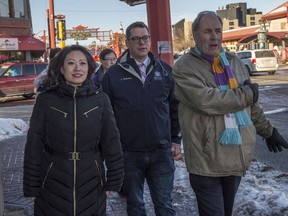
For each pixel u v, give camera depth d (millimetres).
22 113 14492
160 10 8414
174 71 3135
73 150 2885
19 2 30844
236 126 2979
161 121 3814
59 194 2887
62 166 2875
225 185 3197
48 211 2924
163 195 3871
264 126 3312
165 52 8477
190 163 3115
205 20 3027
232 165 3025
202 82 3008
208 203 3100
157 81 3812
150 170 3906
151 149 3809
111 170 3068
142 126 3754
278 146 3408
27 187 2953
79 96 2904
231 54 3207
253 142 3102
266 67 27047
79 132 2877
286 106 13016
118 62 3902
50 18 25125
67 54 2930
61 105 2885
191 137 3084
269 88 18578
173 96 3943
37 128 2941
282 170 6309
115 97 3791
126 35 3854
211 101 2908
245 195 4883
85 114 2895
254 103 3025
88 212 2938
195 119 3066
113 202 5066
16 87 19266
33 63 20297
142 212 3908
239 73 3143
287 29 48562
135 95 3756
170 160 3914
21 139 9398
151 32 8469
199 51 3084
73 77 2906
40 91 3230
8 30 29922
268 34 42625
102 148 3080
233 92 2924
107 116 3018
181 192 5191
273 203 4574
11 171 6672
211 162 3021
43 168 2953
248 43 45906
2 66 20016
